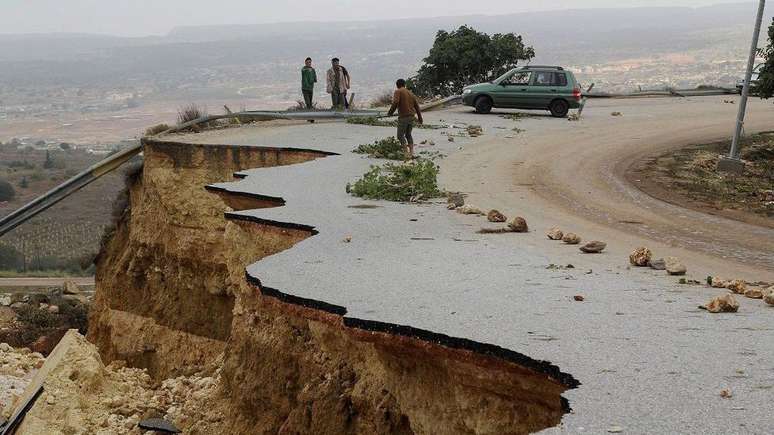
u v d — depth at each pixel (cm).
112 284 2616
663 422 718
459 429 973
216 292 2391
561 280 1220
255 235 1608
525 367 870
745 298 1148
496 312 1034
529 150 2700
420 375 1022
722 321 1015
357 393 1182
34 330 3794
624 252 1462
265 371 1451
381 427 1130
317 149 2472
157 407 1811
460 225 1627
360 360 1210
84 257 2966
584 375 824
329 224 1574
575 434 698
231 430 1497
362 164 2272
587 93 4575
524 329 966
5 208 11850
